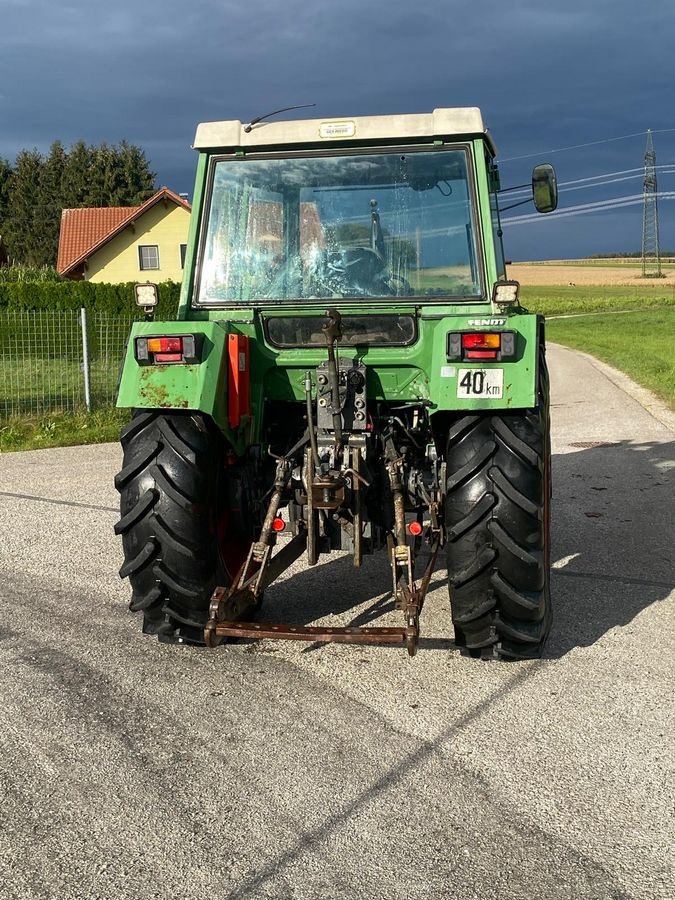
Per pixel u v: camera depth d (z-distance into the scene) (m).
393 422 4.53
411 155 4.42
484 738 3.59
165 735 3.64
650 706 3.86
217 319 4.48
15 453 11.22
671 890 2.67
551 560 6.12
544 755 3.45
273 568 4.38
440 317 4.34
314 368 4.46
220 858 2.83
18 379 15.41
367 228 4.46
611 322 46.09
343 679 4.18
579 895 2.65
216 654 4.50
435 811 3.07
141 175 76.38
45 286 32.03
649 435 11.83
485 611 4.08
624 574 5.80
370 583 5.65
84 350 13.64
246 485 4.55
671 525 7.04
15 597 5.43
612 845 2.88
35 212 77.50
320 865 2.79
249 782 3.27
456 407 3.96
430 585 5.64
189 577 4.23
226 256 4.55
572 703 3.89
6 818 3.05
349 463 4.14
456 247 4.39
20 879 2.73
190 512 4.17
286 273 4.51
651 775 3.29
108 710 3.87
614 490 8.41
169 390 4.04
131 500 4.21
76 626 4.91
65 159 79.12
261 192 4.53
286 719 3.77
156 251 45.91
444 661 4.38
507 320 4.02
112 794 3.20
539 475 4.03
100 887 2.70
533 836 2.93
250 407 4.48
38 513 7.72
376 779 3.28
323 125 4.42
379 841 2.91
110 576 5.86
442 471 4.49
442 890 2.68
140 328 4.17
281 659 4.43
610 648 4.52
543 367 4.62
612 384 18.66
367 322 4.40
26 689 4.09
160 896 2.66
